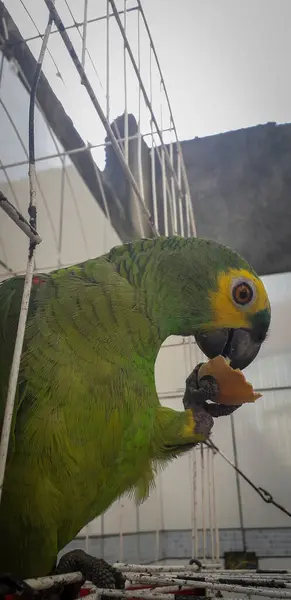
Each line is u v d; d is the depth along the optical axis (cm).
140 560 71
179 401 76
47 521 23
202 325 34
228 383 32
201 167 92
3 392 24
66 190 64
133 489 28
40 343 25
